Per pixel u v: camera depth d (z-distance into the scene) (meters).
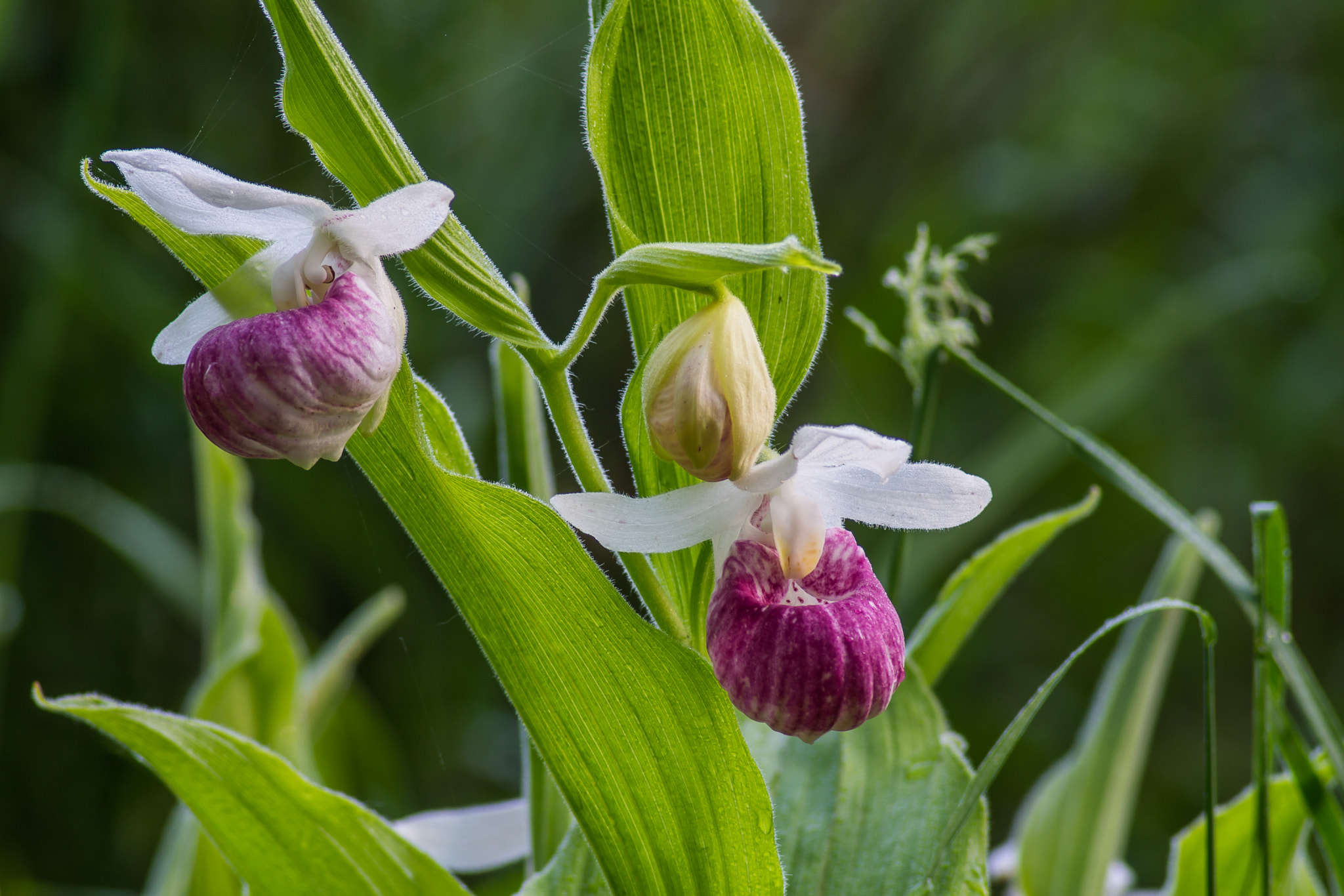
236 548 0.87
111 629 1.39
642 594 0.74
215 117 1.38
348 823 0.75
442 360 1.43
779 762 0.77
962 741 0.77
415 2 1.45
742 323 0.71
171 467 1.40
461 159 1.46
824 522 0.74
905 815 0.76
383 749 1.12
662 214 0.74
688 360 0.71
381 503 1.36
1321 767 0.77
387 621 0.91
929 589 1.28
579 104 1.47
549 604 0.71
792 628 0.71
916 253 0.80
